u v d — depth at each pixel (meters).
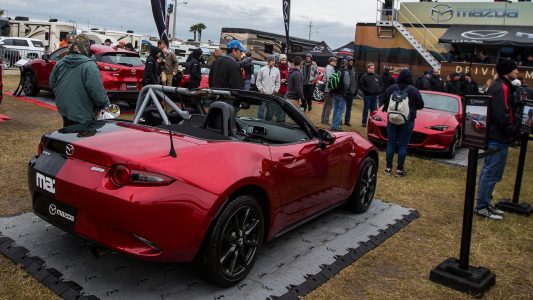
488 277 3.58
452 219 5.17
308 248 3.99
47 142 3.25
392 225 4.74
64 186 2.94
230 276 3.14
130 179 2.74
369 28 18.08
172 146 2.90
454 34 16.39
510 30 16.25
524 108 5.41
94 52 10.12
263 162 3.32
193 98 4.10
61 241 3.63
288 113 4.11
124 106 11.31
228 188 2.96
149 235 2.73
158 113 4.24
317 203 4.17
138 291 3.03
